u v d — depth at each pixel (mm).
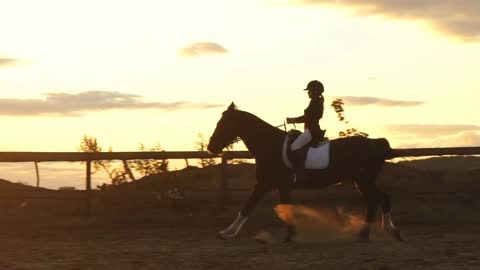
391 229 11180
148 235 12234
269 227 13453
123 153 14617
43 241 11305
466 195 15578
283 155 10797
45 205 14695
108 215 14250
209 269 8250
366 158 11125
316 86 10859
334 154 10969
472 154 15461
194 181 15953
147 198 15023
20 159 13969
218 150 11133
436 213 14773
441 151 15422
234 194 15141
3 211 13859
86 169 14523
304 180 10922
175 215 14422
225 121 11070
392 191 15828
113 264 8625
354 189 15578
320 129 10914
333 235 11867
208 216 14414
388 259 8891
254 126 11031
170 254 9570
